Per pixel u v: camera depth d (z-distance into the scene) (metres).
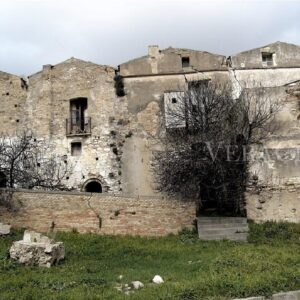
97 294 10.01
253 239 17.64
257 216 19.84
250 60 29.25
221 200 20.58
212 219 18.75
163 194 21.48
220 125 21.34
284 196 19.95
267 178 20.22
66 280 11.26
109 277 11.74
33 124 29.23
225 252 14.40
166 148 24.05
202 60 29.31
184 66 29.47
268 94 21.55
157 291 10.12
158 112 28.34
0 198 17.30
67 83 29.69
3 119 29.41
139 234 18.31
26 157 27.11
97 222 18.03
